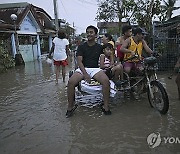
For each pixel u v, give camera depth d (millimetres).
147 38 8891
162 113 4379
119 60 5895
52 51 8000
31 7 19250
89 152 3133
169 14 16828
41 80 8711
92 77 4590
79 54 4723
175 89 6160
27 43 19750
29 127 4066
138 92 5316
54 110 4941
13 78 9617
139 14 14648
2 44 14750
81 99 5152
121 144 3316
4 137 3701
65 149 3240
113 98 5648
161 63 8625
